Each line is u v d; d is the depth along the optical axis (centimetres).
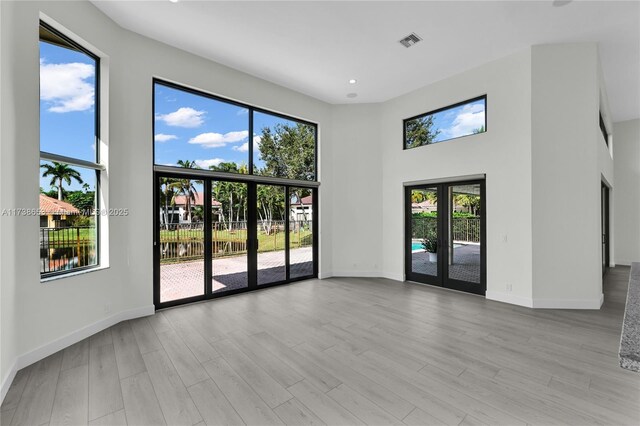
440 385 230
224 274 485
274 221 556
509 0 324
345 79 519
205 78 448
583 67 407
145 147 392
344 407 205
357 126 626
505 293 447
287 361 269
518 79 431
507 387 227
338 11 344
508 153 442
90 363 266
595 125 402
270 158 547
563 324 354
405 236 591
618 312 395
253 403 210
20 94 257
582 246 408
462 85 493
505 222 446
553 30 381
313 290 520
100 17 342
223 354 283
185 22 365
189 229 448
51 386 231
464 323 361
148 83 395
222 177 478
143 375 246
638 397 213
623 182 748
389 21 362
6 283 233
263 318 381
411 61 458
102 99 354
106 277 349
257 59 453
